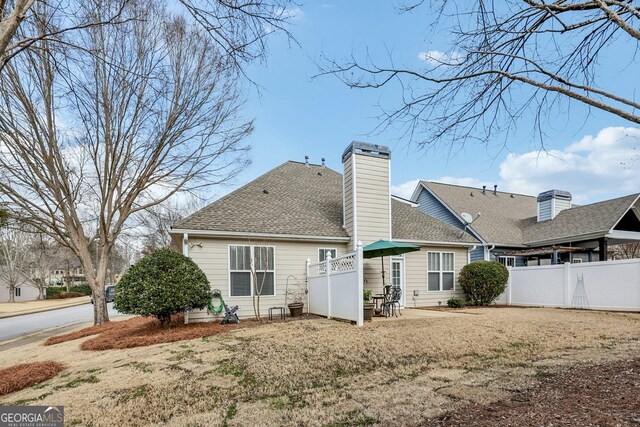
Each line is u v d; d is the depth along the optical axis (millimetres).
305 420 3547
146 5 8961
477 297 13047
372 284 11578
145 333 8438
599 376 4348
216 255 10172
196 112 12336
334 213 12859
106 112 11484
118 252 38906
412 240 12695
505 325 7961
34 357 7258
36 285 38000
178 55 11367
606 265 11039
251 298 10430
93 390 4672
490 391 4039
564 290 12070
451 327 7711
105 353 6859
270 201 12586
